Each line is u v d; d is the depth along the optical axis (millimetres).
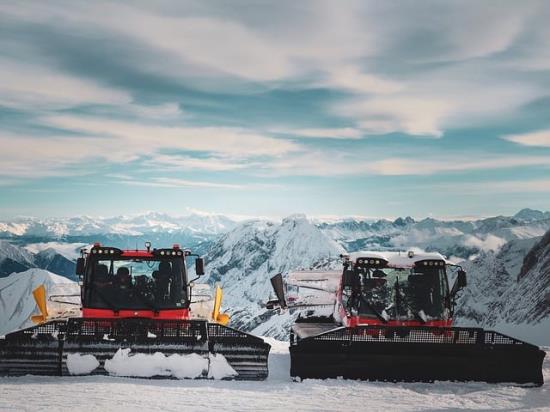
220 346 12320
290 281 18891
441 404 10672
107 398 10070
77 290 16578
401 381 12586
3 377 11836
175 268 14031
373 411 10008
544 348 18594
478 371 12641
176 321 12477
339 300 16453
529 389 12133
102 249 13812
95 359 12070
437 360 12641
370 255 14789
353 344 12609
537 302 107438
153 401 10023
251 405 10094
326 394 11195
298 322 17703
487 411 10273
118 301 13719
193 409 9625
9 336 12062
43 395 10133
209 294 16609
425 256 14797
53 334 12297
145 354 12117
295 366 12531
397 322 14477
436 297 14586
